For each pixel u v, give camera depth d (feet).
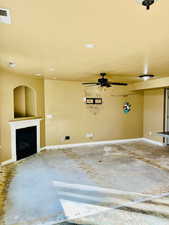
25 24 5.82
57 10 4.92
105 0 4.40
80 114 20.77
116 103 22.54
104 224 6.99
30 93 17.72
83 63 11.51
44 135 19.06
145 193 9.53
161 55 9.70
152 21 5.64
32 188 10.18
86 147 20.04
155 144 21.57
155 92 21.75
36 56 9.75
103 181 11.09
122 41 7.51
